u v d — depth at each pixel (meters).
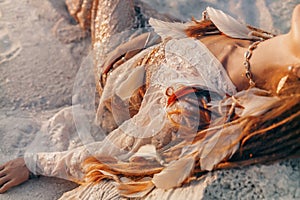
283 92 1.99
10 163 2.72
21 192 2.69
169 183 2.12
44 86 3.19
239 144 2.02
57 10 3.50
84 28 3.37
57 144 2.84
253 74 2.10
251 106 2.01
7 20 3.47
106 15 2.90
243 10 3.48
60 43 3.37
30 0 3.56
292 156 2.02
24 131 2.95
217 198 2.00
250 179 2.01
